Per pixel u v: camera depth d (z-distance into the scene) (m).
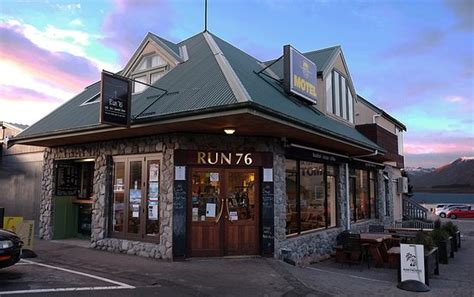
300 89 12.05
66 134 10.78
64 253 10.62
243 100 7.41
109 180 11.48
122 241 10.72
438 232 12.23
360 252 10.67
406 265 8.30
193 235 9.80
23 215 14.46
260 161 10.27
